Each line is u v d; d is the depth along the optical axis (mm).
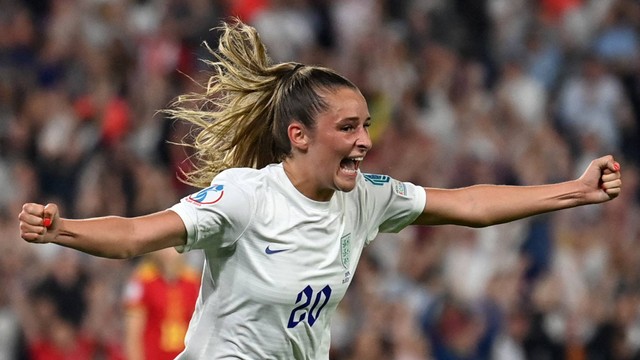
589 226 43812
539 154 48281
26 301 39156
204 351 16156
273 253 15570
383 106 49719
